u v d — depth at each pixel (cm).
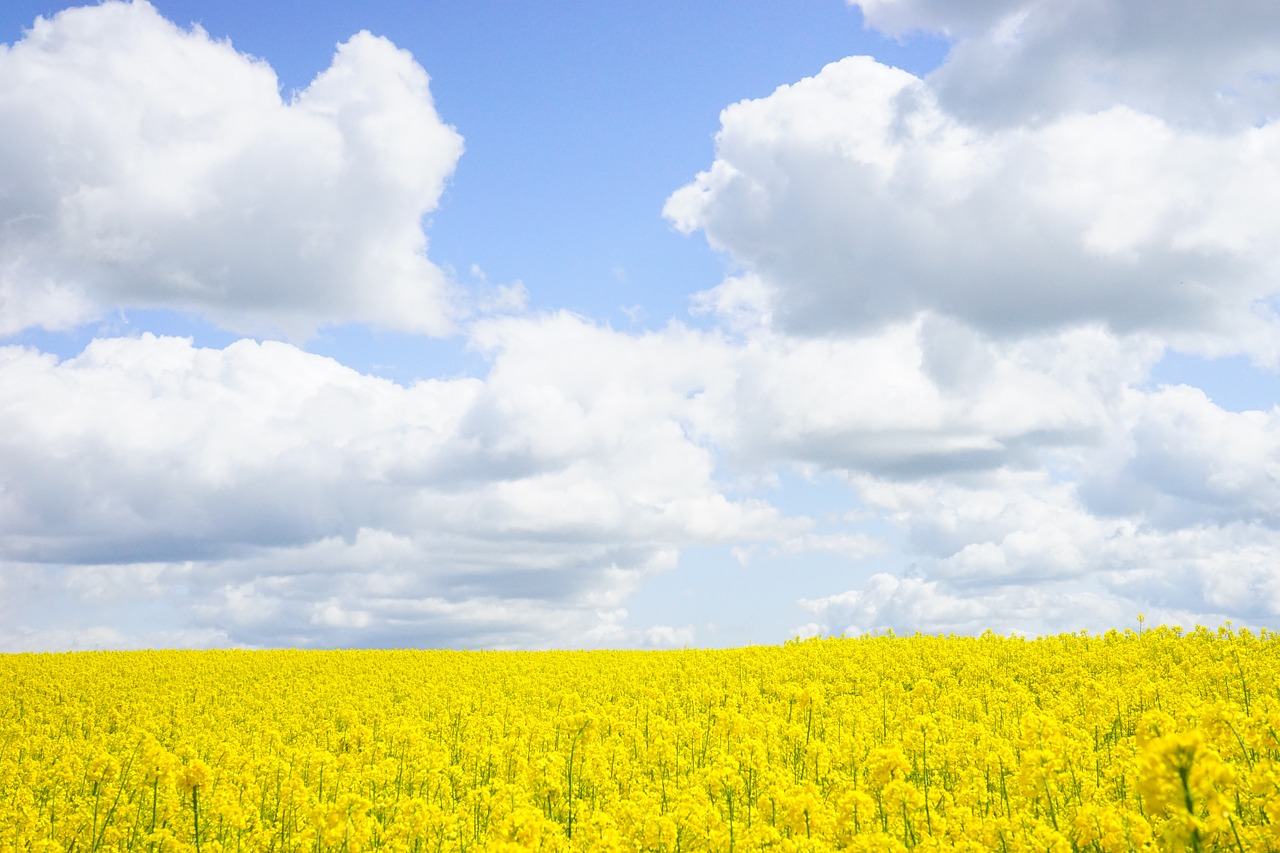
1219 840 733
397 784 1420
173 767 981
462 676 3152
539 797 1240
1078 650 2634
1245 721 787
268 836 1144
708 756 1399
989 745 1216
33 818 1232
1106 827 734
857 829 908
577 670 3173
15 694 2858
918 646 3017
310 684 3027
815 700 1452
